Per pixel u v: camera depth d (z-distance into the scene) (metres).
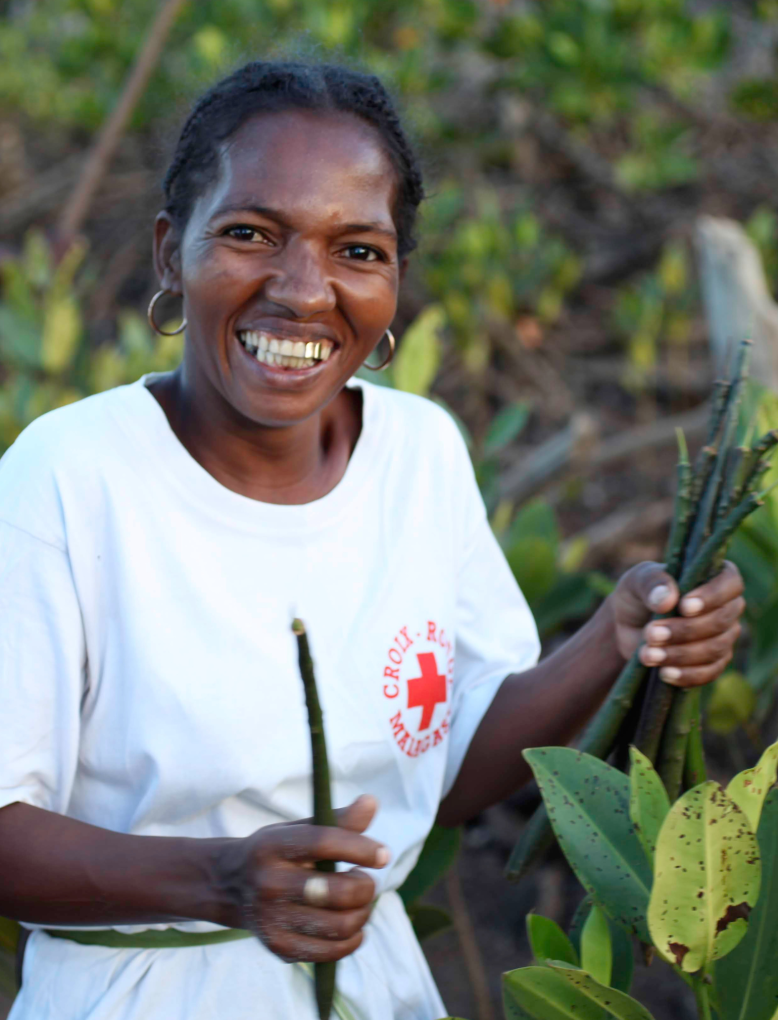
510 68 4.90
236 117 1.14
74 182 5.71
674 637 1.19
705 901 1.00
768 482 1.87
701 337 4.98
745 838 0.98
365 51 4.03
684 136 5.14
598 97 4.49
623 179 4.74
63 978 1.19
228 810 1.18
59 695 1.13
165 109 4.26
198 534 1.17
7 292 3.29
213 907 1.01
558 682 1.36
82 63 4.89
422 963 1.34
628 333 4.68
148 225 1.40
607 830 1.15
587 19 4.33
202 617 1.16
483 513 1.44
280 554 1.21
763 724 2.77
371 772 1.26
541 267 4.52
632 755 1.06
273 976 1.19
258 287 1.13
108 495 1.14
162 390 1.27
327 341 1.17
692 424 4.01
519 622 1.47
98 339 5.28
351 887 0.93
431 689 1.29
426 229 1.58
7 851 1.08
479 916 2.77
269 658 1.17
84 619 1.14
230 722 1.15
